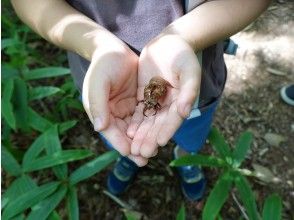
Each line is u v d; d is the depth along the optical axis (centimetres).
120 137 23
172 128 22
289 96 52
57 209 43
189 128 35
